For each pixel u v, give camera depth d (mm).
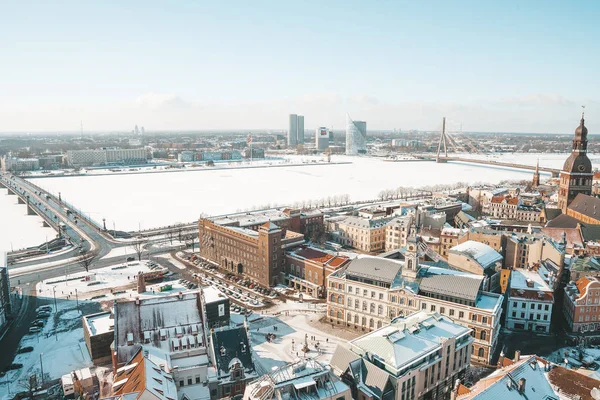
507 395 78312
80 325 157250
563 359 129000
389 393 97125
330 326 157250
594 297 148000
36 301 180125
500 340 143875
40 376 124562
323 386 86875
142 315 114062
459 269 171000
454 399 86500
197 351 111188
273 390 82750
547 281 161750
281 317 165125
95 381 120000
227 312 153375
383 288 147500
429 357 107000
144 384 83875
